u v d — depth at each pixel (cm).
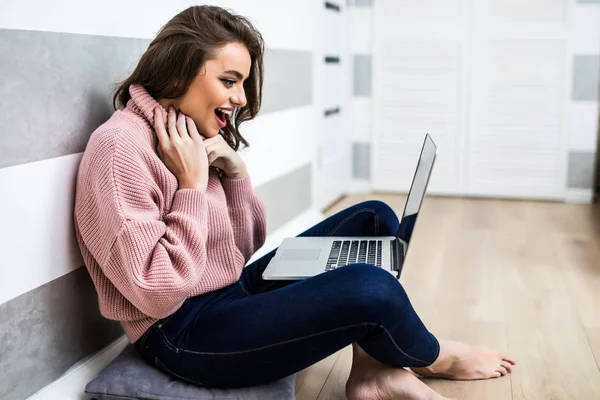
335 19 383
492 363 167
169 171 133
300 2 303
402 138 418
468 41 395
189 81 133
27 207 127
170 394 135
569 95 387
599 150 399
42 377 136
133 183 124
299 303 126
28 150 127
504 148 403
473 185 411
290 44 290
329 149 383
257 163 257
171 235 124
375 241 175
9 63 121
